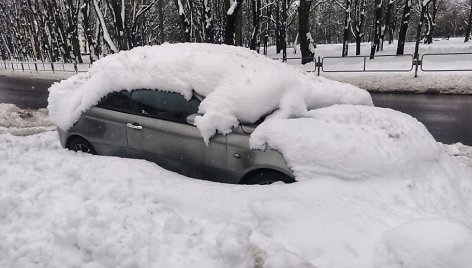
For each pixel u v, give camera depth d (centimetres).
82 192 396
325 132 389
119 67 523
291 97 440
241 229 302
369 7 4544
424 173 380
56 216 359
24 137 731
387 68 1794
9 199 387
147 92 492
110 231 319
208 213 346
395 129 409
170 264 285
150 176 427
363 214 312
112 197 383
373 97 1354
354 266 266
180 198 371
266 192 357
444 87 1373
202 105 441
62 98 596
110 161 483
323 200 332
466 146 671
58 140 701
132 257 294
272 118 423
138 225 330
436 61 1752
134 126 495
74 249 312
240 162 416
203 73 458
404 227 270
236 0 1627
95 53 3803
